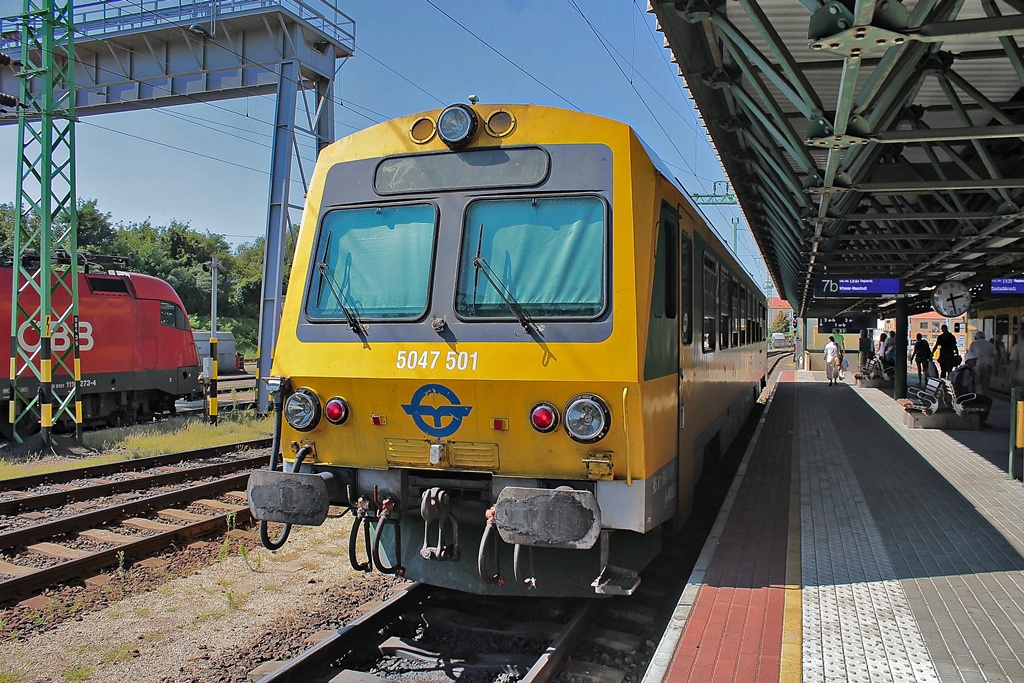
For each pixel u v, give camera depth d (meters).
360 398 5.34
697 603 5.34
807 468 10.68
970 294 15.85
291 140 18.53
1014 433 9.67
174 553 7.40
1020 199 8.62
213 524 8.13
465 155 5.40
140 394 18.09
